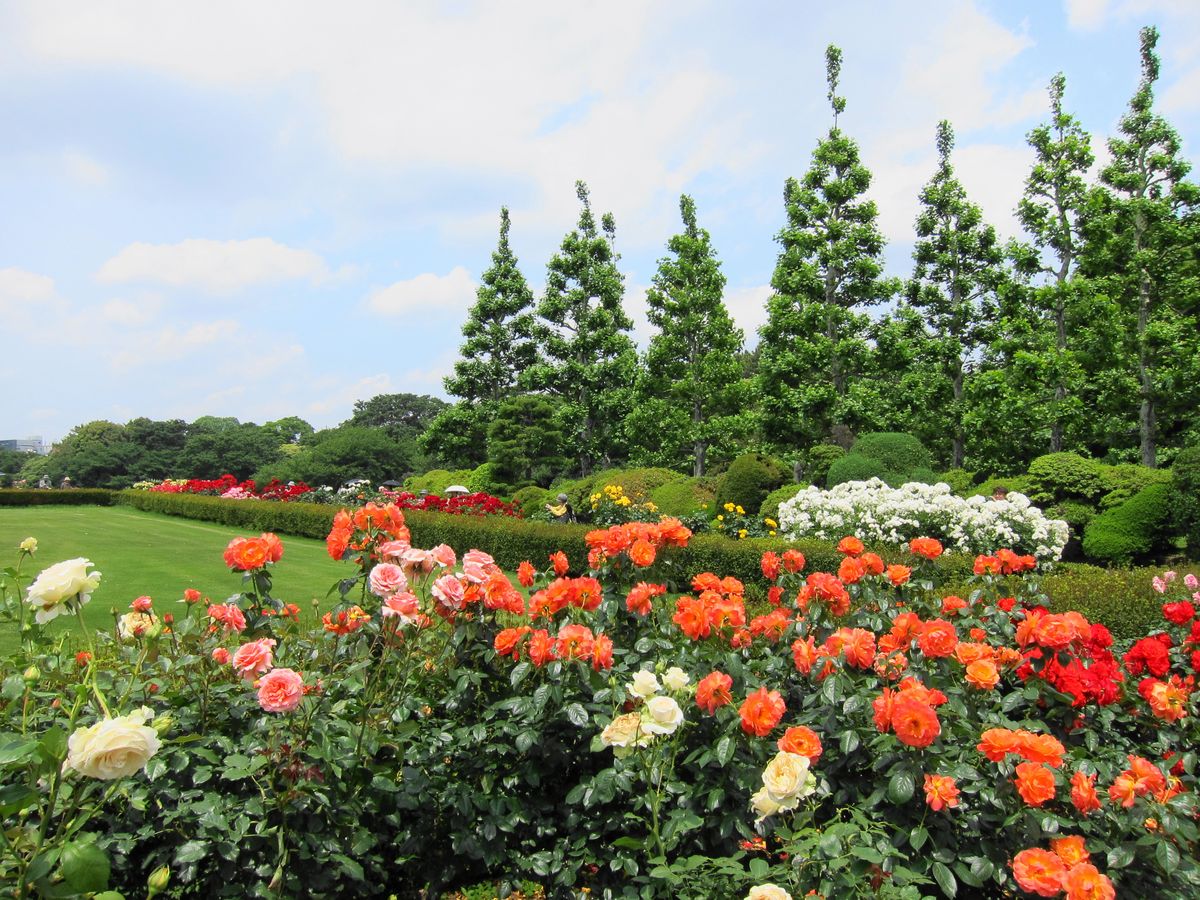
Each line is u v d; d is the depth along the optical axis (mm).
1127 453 15805
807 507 10398
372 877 2529
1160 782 2115
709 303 19781
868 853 1838
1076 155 15805
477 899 2547
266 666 2461
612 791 2346
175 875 2125
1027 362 14945
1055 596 5672
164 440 47000
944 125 17656
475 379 25734
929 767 2271
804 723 2561
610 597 3391
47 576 2336
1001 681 2963
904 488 10047
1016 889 2062
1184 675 3520
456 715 2836
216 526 17906
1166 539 10734
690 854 2408
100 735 1598
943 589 6145
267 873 2104
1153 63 14773
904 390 17859
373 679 2738
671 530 3691
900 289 17266
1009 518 9273
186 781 2211
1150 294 14555
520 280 25891
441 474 24031
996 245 17297
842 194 17125
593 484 16500
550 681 2592
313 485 34500
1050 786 2018
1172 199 14422
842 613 3041
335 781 2312
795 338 16953
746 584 8148
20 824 1851
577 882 2572
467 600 2783
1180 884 2088
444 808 2611
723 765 2260
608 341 23562
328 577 9977
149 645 2496
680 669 2588
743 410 20203
